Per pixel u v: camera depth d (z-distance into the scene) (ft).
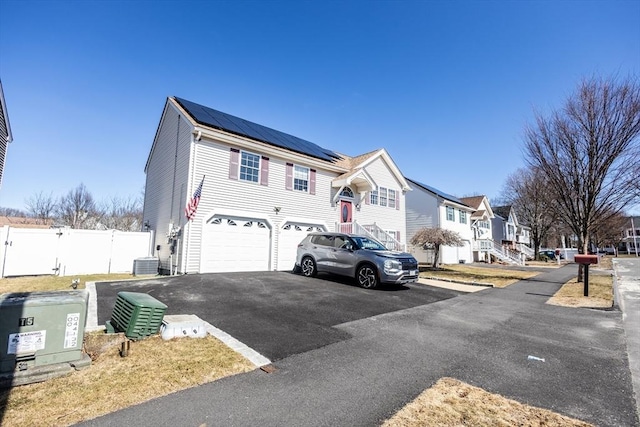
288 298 26.55
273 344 16.17
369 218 65.92
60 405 9.91
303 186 53.57
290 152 50.42
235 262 43.42
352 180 58.39
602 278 49.47
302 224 52.75
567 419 9.90
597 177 39.29
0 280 35.35
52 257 41.22
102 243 44.68
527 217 132.26
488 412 10.19
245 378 12.30
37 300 11.99
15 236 39.29
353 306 24.99
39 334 11.80
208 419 9.47
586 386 12.33
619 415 10.23
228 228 43.24
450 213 94.84
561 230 144.36
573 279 51.01
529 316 24.22
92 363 12.89
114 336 15.89
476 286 41.32
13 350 11.28
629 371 13.84
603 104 37.60
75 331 12.53
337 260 36.17
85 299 13.14
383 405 10.51
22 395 10.39
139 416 9.51
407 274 32.89
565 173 41.57
